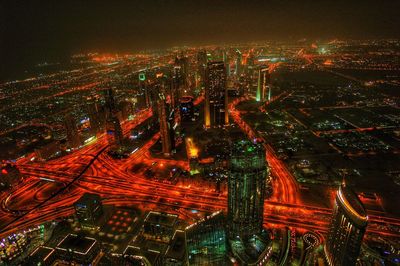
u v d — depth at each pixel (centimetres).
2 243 19938
